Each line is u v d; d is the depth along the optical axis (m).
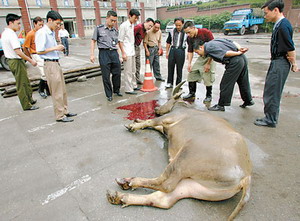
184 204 2.38
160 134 3.85
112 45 5.25
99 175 2.85
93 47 5.20
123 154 3.29
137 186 2.46
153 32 6.62
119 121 4.41
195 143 2.38
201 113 3.16
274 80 3.74
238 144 2.29
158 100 5.55
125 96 5.92
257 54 11.98
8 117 4.78
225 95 4.57
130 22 5.48
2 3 22.16
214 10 35.34
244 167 2.17
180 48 6.05
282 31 3.46
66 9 27.75
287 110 4.72
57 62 4.22
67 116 4.70
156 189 2.38
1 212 2.35
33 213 2.32
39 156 3.30
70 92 6.42
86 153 3.34
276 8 3.51
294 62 3.59
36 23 5.62
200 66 5.20
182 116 3.22
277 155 3.19
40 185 2.71
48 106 5.35
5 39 4.48
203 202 2.40
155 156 3.22
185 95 5.88
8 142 3.74
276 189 2.56
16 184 2.74
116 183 2.71
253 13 24.98
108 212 2.30
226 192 2.21
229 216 2.23
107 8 31.77
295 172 2.83
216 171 2.15
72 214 2.29
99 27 5.10
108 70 5.37
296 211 2.27
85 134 3.91
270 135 3.73
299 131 3.83
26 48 5.71
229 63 4.32
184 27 5.02
